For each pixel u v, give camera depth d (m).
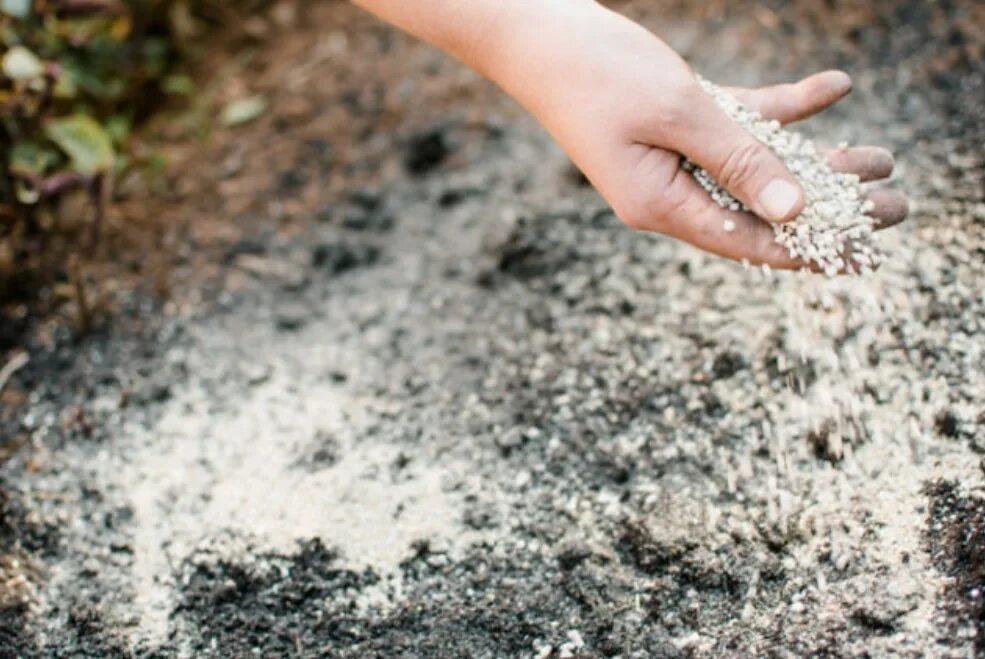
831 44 1.08
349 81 1.15
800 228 0.82
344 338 0.99
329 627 0.86
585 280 0.99
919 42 1.06
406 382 0.96
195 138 1.12
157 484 0.93
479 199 1.05
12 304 1.02
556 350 0.96
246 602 0.87
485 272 1.01
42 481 0.94
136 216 1.07
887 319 0.92
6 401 0.98
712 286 0.96
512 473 0.90
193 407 0.96
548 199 1.04
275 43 1.19
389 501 0.90
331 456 0.93
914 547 0.84
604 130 0.81
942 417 0.87
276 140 1.11
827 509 0.86
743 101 0.86
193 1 1.19
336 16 1.20
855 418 0.89
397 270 1.02
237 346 0.99
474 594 0.86
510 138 1.08
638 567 0.86
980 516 0.83
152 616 0.87
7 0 1.01
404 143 1.09
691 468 0.89
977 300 0.91
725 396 0.91
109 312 1.02
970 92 1.02
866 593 0.83
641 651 0.83
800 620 0.83
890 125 1.01
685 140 0.80
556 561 0.87
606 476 0.89
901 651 0.81
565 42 0.81
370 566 0.88
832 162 0.85
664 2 1.14
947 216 0.95
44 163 1.02
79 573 0.89
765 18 1.11
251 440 0.94
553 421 0.92
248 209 1.07
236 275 1.03
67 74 1.06
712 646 0.83
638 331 0.95
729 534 0.86
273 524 0.90
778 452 0.88
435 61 1.15
